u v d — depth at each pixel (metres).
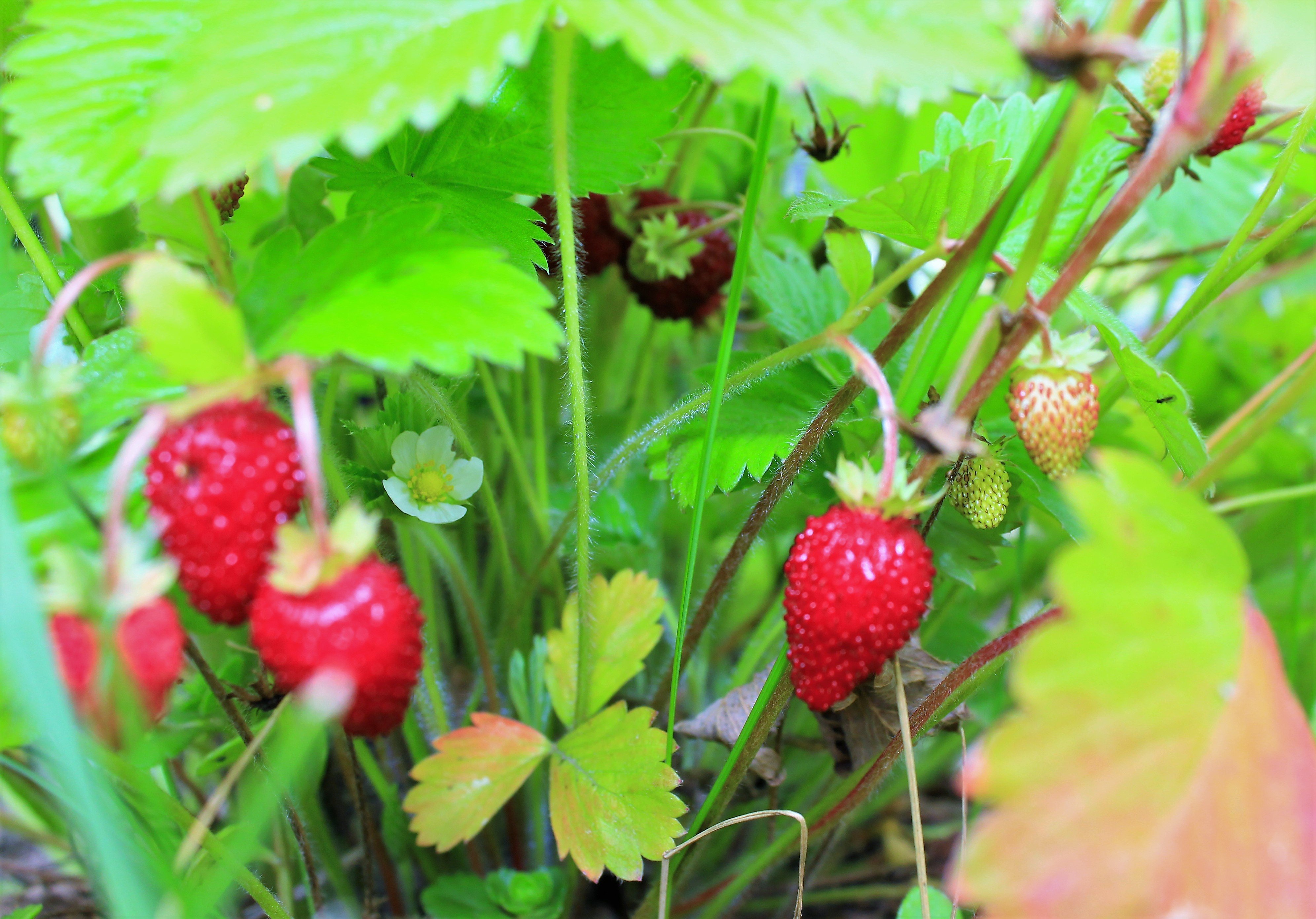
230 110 0.15
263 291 0.16
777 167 0.30
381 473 0.20
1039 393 0.16
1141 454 0.23
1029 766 0.14
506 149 0.20
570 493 0.25
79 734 0.14
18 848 0.27
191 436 0.15
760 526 0.20
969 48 0.15
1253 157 0.28
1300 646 0.29
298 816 0.19
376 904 0.21
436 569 0.25
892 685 0.19
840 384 0.22
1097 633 0.14
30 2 0.19
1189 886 0.13
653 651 0.25
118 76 0.17
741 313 0.31
